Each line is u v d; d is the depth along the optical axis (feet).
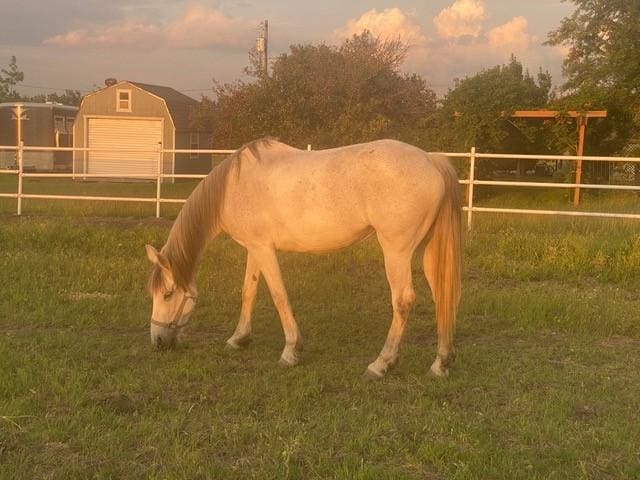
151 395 15.48
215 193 18.37
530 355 19.06
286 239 17.75
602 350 19.49
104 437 12.91
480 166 66.49
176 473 11.57
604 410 14.97
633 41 67.15
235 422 13.96
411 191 16.42
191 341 20.24
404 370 17.43
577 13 72.69
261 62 79.30
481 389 16.21
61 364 17.12
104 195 63.05
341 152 17.22
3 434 13.04
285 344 19.90
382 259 30.27
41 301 23.61
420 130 69.97
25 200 53.83
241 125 74.28
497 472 11.73
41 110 113.91
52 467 11.91
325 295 25.27
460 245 17.13
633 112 66.64
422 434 13.44
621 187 35.35
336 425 13.64
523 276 28.37
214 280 26.99
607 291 26.43
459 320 22.65
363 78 79.51
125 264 29.12
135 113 100.01
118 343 19.49
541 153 77.05
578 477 11.69
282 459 12.16
